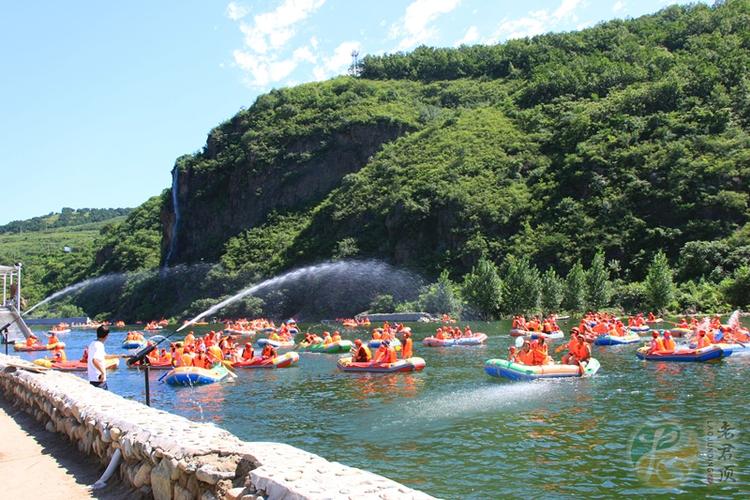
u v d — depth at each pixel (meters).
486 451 16.41
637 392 23.67
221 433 8.88
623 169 99.56
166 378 30.27
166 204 165.88
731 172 89.56
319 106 169.62
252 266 128.75
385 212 118.44
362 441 18.05
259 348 52.09
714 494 12.72
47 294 159.00
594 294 74.50
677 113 107.69
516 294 77.69
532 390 25.05
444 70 190.88
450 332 49.19
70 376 16.95
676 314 68.88
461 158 121.75
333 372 33.19
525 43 184.38
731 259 77.00
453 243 105.56
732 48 129.50
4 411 16.62
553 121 125.88
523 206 102.88
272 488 6.45
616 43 161.25
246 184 156.50
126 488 9.17
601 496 12.86
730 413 19.66
